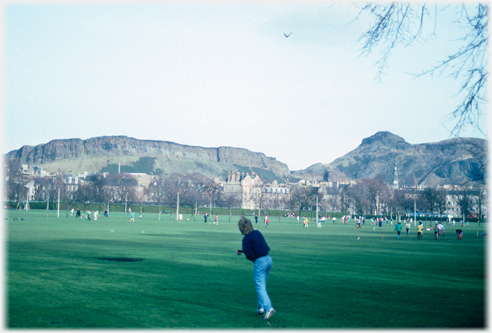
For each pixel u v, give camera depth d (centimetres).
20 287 1501
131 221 8319
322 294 1494
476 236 6016
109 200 15038
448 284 1748
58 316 1134
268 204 18875
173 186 18050
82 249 2836
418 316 1205
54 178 18450
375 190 16800
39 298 1337
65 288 1499
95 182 15575
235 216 15725
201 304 1302
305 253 2975
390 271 2120
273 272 2006
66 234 4262
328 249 3338
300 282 1734
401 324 1119
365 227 8888
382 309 1284
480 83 970
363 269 2175
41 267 1978
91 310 1203
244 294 1459
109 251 2753
